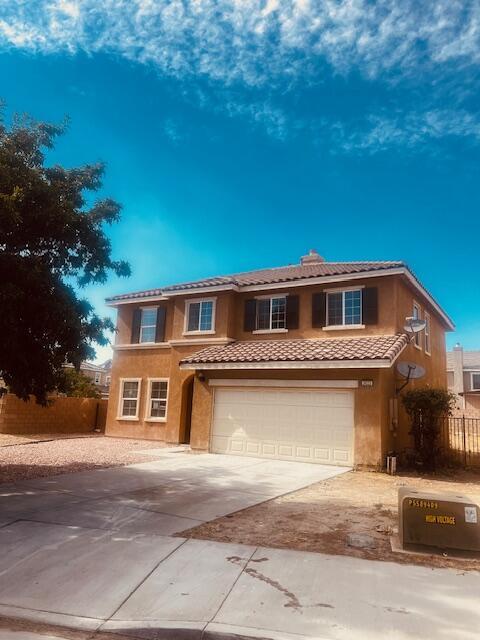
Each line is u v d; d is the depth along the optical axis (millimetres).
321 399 14969
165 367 21344
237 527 7285
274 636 4098
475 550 6008
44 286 9289
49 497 8945
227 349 18000
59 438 20453
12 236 9461
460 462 15625
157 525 7277
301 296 18359
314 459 14711
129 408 22156
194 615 4504
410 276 16766
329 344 16188
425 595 4871
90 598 4875
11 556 5910
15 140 10211
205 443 16625
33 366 9953
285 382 15500
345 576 5332
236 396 16484
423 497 6367
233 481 11203
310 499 9555
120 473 11828
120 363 22703
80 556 5918
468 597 4836
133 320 22719
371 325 16625
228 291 19609
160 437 20781
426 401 14070
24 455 14703
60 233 9797
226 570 5504
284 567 5594
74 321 9531
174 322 20781
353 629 4211
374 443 13812
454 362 39531
